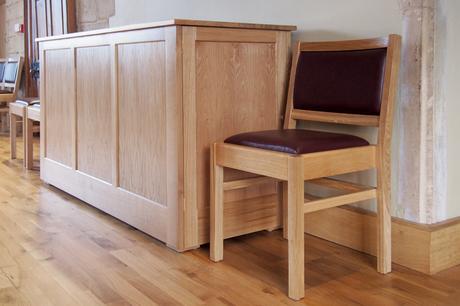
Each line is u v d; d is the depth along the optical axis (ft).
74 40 9.29
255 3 8.54
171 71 6.75
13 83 17.88
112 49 8.10
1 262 6.53
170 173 6.97
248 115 7.38
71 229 7.93
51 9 17.78
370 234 6.84
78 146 9.50
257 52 7.37
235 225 7.38
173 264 6.53
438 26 6.15
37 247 7.10
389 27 6.49
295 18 7.84
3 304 5.35
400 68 6.33
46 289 5.73
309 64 7.09
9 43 22.57
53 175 10.59
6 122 20.62
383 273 6.21
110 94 8.30
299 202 5.49
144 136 7.51
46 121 10.85
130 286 5.84
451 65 6.31
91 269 6.33
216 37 6.90
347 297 5.57
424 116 6.18
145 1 11.93
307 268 6.41
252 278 6.10
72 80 9.49
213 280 6.03
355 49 6.56
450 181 6.49
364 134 6.95
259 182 6.98
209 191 7.13
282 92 7.69
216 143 6.53
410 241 6.32
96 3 14.89
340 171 5.87
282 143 5.78
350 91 6.52
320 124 7.61
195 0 10.07
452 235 6.34
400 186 6.48
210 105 7.00
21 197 9.93
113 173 8.37
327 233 7.46
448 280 6.00
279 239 7.55
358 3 6.86
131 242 7.35
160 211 7.25
